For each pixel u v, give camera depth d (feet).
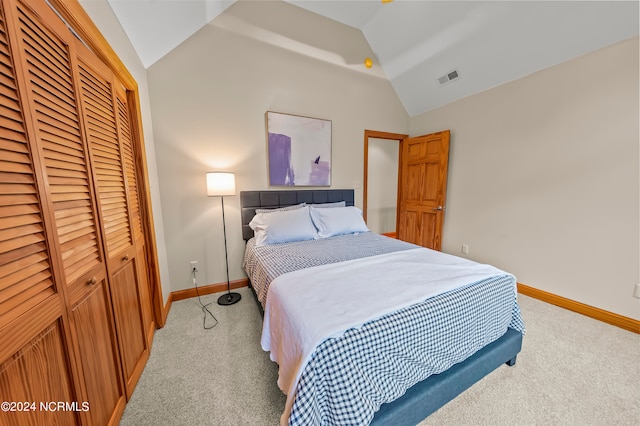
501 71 8.41
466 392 4.44
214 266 8.52
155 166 7.22
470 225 10.11
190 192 7.94
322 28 9.46
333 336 2.99
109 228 3.99
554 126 7.45
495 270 5.03
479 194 9.70
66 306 2.71
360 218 9.34
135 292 4.93
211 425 3.88
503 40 7.69
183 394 4.44
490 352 4.42
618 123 6.27
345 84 10.30
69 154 2.97
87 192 3.33
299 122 9.30
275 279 4.72
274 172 9.02
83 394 2.97
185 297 8.14
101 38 3.84
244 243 8.89
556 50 7.06
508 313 4.79
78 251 3.03
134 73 5.78
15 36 2.19
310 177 9.78
